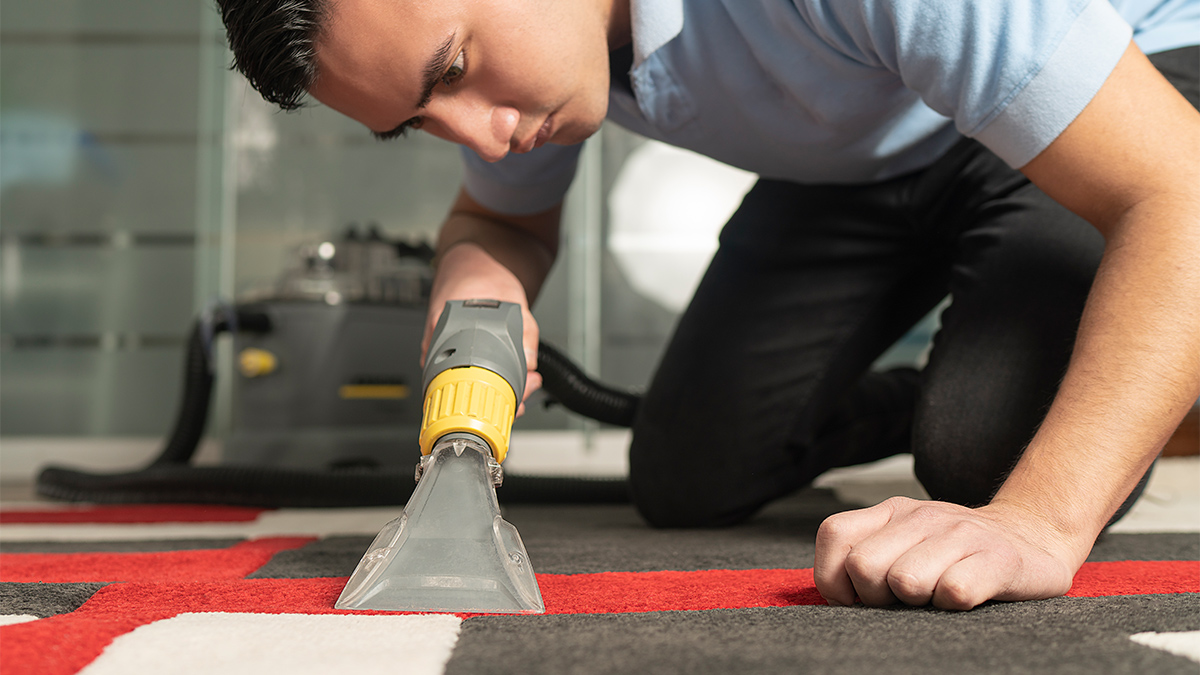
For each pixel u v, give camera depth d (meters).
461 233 0.99
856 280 1.01
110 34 3.24
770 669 0.33
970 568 0.44
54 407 3.18
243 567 0.68
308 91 0.58
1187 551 0.75
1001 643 0.37
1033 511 0.50
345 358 2.12
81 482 1.71
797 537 0.91
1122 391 0.50
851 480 1.86
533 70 0.58
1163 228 0.52
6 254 3.20
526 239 1.00
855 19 0.63
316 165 3.29
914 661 0.34
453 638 0.39
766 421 1.02
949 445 0.75
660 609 0.48
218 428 3.05
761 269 1.04
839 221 1.00
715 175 3.28
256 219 3.27
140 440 3.14
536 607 0.46
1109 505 0.50
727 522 1.04
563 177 0.99
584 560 0.70
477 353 0.56
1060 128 0.55
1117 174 0.54
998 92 0.56
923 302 1.09
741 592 0.53
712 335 1.04
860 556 0.46
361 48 0.54
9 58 3.22
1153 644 0.37
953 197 0.91
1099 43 0.54
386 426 2.16
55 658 0.35
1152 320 0.50
